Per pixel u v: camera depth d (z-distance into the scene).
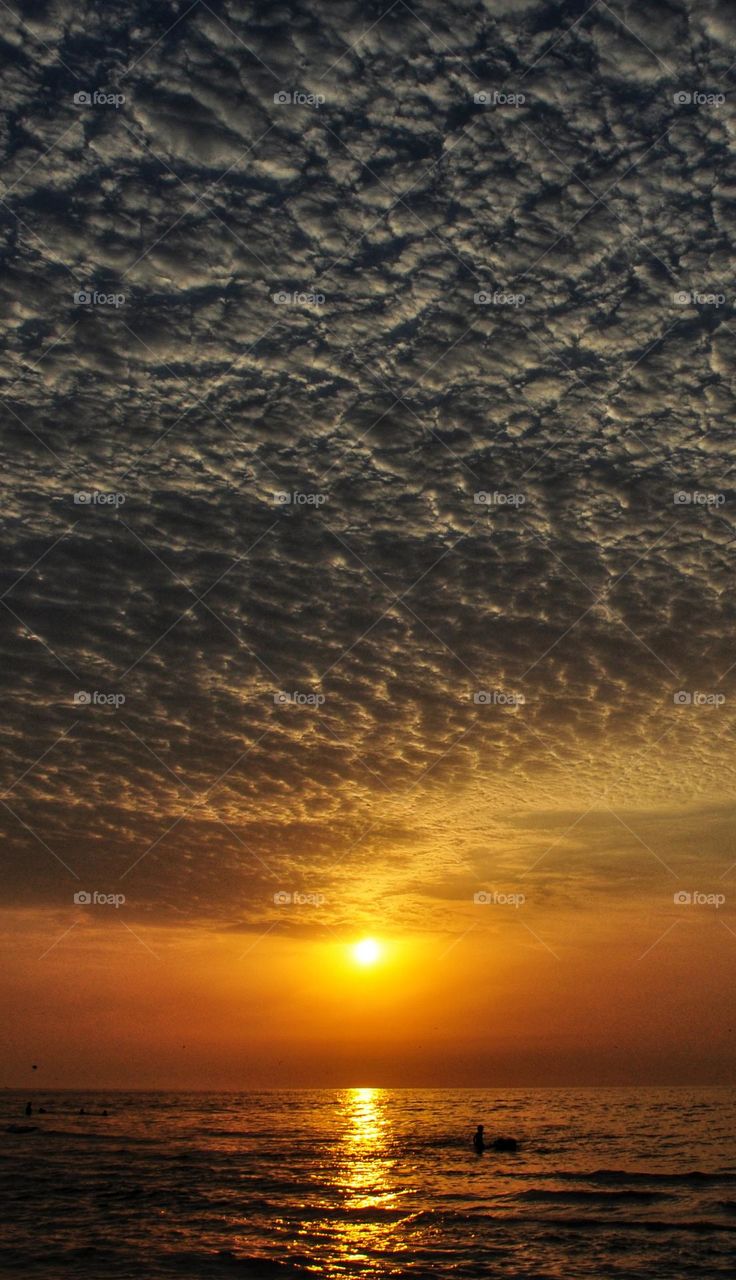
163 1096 119.00
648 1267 16.50
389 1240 18.95
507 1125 55.41
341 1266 16.45
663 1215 22.30
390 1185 27.61
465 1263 16.83
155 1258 16.80
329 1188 26.83
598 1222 21.25
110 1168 31.66
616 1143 42.25
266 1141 43.88
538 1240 19.05
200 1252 17.42
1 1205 23.14
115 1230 19.69
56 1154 36.53
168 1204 23.50
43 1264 16.20
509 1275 15.85
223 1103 93.44
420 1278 15.60
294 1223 20.88
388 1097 117.44
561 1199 24.83
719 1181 28.55
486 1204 23.98
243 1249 17.80
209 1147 40.25
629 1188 26.98
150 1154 36.81
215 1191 26.03
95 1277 15.22
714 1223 21.12
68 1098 106.44
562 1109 75.50
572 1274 15.95
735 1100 89.56
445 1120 61.19
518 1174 30.44
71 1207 22.89
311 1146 40.97
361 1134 48.47
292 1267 16.28
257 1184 27.64
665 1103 84.56
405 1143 42.62
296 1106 86.62
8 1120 59.56
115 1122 58.72
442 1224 20.91
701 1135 46.69
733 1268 16.42
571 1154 37.28
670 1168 32.28
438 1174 30.39
